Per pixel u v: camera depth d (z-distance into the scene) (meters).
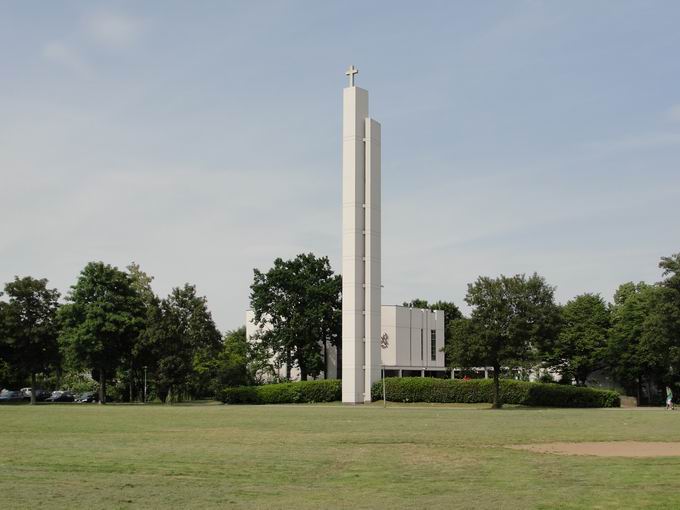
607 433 34.62
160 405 82.88
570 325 104.50
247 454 25.44
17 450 26.77
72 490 17.77
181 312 104.56
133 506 15.73
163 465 22.36
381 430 36.81
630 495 16.95
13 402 103.62
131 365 95.88
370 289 82.69
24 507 15.56
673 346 76.56
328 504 16.00
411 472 20.98
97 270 90.44
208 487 18.27
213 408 70.19
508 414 55.22
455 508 15.49
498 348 68.12
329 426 40.00
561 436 32.88
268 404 86.12
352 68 83.88
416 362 107.44
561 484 18.69
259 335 104.00
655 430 36.69
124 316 89.94
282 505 15.88
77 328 88.62
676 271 75.44
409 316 106.44
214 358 106.31
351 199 82.62
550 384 76.31
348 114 83.56
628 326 97.00
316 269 103.19
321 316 100.56
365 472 20.97
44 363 94.31
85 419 48.16
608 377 108.81
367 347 82.25
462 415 53.78
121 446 28.28
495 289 67.88
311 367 101.25
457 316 162.00
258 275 103.44
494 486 18.45
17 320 91.06
